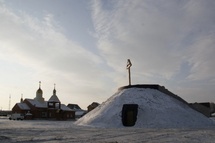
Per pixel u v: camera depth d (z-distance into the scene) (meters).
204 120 44.69
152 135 22.53
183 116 41.69
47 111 84.75
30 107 84.38
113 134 23.52
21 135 21.67
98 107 49.06
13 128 31.30
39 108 83.12
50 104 86.50
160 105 43.12
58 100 88.25
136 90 48.28
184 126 37.97
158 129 31.78
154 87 49.16
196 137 20.50
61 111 85.38
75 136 21.03
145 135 22.56
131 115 40.22
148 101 43.72
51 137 19.84
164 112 41.09
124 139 18.83
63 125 40.50
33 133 23.94
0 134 22.47
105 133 24.69
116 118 40.19
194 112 47.53
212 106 76.00
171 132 26.30
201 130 29.47
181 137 20.58
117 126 38.16
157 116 39.78
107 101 49.44
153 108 41.72
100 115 42.97
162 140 18.27
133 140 18.16
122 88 52.34
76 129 30.69
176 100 49.22
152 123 38.12
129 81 51.66
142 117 39.59
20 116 75.88
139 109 41.00
